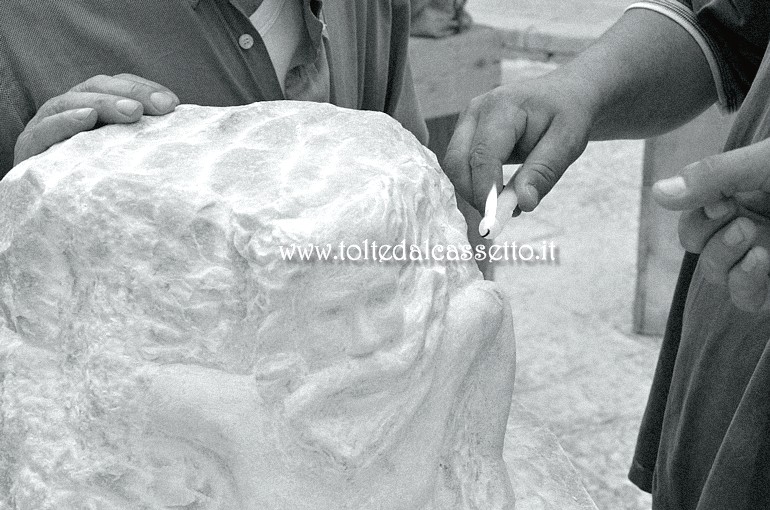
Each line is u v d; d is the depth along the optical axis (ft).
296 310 2.63
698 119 8.02
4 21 3.48
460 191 3.73
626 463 6.97
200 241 2.73
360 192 2.73
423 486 2.89
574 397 7.83
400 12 4.52
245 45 3.69
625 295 9.61
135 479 2.75
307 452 2.68
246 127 3.12
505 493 3.22
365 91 4.53
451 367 2.95
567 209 11.52
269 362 2.66
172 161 2.91
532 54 14.29
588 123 3.76
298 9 3.84
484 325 3.05
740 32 4.01
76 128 3.12
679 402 4.01
